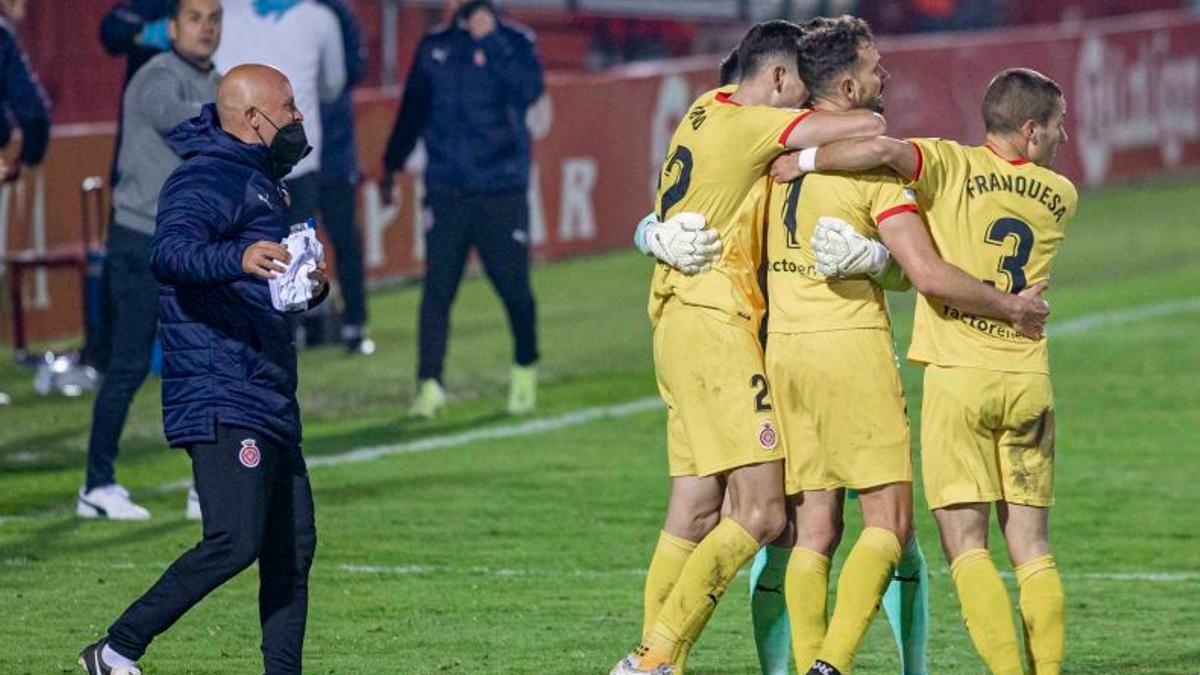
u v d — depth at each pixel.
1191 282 57.81
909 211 19.70
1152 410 39.72
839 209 19.89
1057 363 45.28
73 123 54.41
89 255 42.66
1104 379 43.22
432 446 36.22
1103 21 91.56
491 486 32.81
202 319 19.73
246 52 34.34
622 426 38.25
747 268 20.64
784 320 20.33
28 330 46.84
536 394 41.62
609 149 62.16
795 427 20.44
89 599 25.38
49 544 28.45
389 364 45.19
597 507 31.28
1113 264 61.44
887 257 19.86
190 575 19.67
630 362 45.75
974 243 19.91
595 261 61.03
